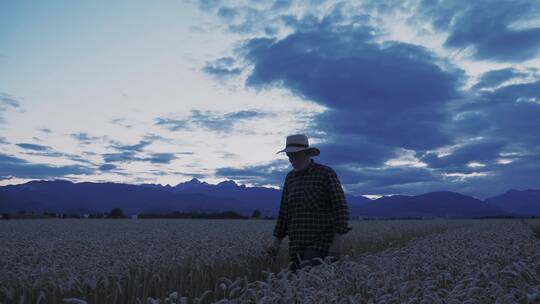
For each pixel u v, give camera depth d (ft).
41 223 98.27
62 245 34.17
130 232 58.65
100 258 23.95
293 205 21.09
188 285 18.43
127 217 193.06
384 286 14.02
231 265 22.76
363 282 14.65
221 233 53.78
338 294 13.69
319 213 20.61
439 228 85.10
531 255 22.15
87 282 16.58
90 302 15.97
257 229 66.80
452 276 17.54
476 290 13.42
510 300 12.62
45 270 17.80
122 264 21.09
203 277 19.30
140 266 21.77
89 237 47.78
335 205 20.22
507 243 30.35
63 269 19.07
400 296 13.26
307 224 20.53
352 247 37.35
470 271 16.33
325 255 20.33
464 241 34.99
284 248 32.40
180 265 22.57
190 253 25.71
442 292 13.93
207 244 31.81
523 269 15.34
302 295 12.58
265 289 12.51
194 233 53.62
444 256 22.30
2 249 31.22
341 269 16.01
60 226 81.10
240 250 27.84
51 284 17.37
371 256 18.84
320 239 20.43
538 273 17.61
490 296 13.12
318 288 13.53
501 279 15.24
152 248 28.27
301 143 20.48
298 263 20.59
